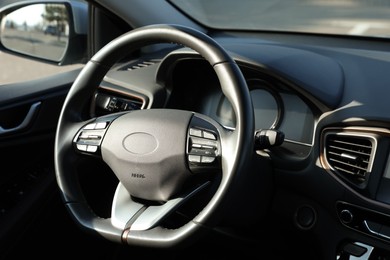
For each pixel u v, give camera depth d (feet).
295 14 7.13
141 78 5.81
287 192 5.21
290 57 5.09
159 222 3.68
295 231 5.24
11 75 6.79
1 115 5.58
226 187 3.52
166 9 6.95
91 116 5.91
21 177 5.84
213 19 7.20
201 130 3.75
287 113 5.20
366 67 5.13
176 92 5.75
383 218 4.46
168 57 5.32
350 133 4.55
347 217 4.68
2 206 5.56
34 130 5.90
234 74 3.61
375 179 4.43
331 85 4.80
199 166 3.69
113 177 5.67
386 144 4.37
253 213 5.00
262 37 6.68
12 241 5.50
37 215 5.80
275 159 5.14
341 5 7.00
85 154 4.12
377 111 4.45
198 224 3.53
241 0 7.27
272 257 5.75
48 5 6.97
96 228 3.83
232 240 5.82
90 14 6.87
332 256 4.94
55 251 6.03
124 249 6.31
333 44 5.97
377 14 6.70
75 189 4.16
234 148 3.55
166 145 3.75
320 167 4.78
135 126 3.90
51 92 6.04
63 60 7.05
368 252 4.65
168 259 6.37
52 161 6.21
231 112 5.52
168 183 3.77
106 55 4.15
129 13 6.48
